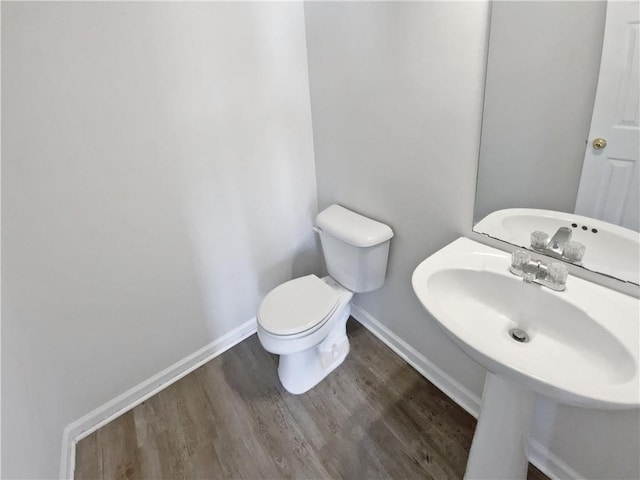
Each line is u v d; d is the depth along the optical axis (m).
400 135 1.40
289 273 2.14
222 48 1.48
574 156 0.98
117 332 1.58
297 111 1.81
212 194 1.67
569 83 0.93
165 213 1.55
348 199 1.82
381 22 1.29
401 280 1.70
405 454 1.42
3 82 1.10
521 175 1.10
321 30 1.58
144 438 1.54
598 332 0.88
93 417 1.60
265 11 1.54
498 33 1.00
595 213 0.98
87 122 1.27
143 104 1.36
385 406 1.62
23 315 1.29
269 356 1.94
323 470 1.38
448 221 1.35
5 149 1.15
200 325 1.86
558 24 0.91
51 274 1.34
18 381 1.19
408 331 1.79
